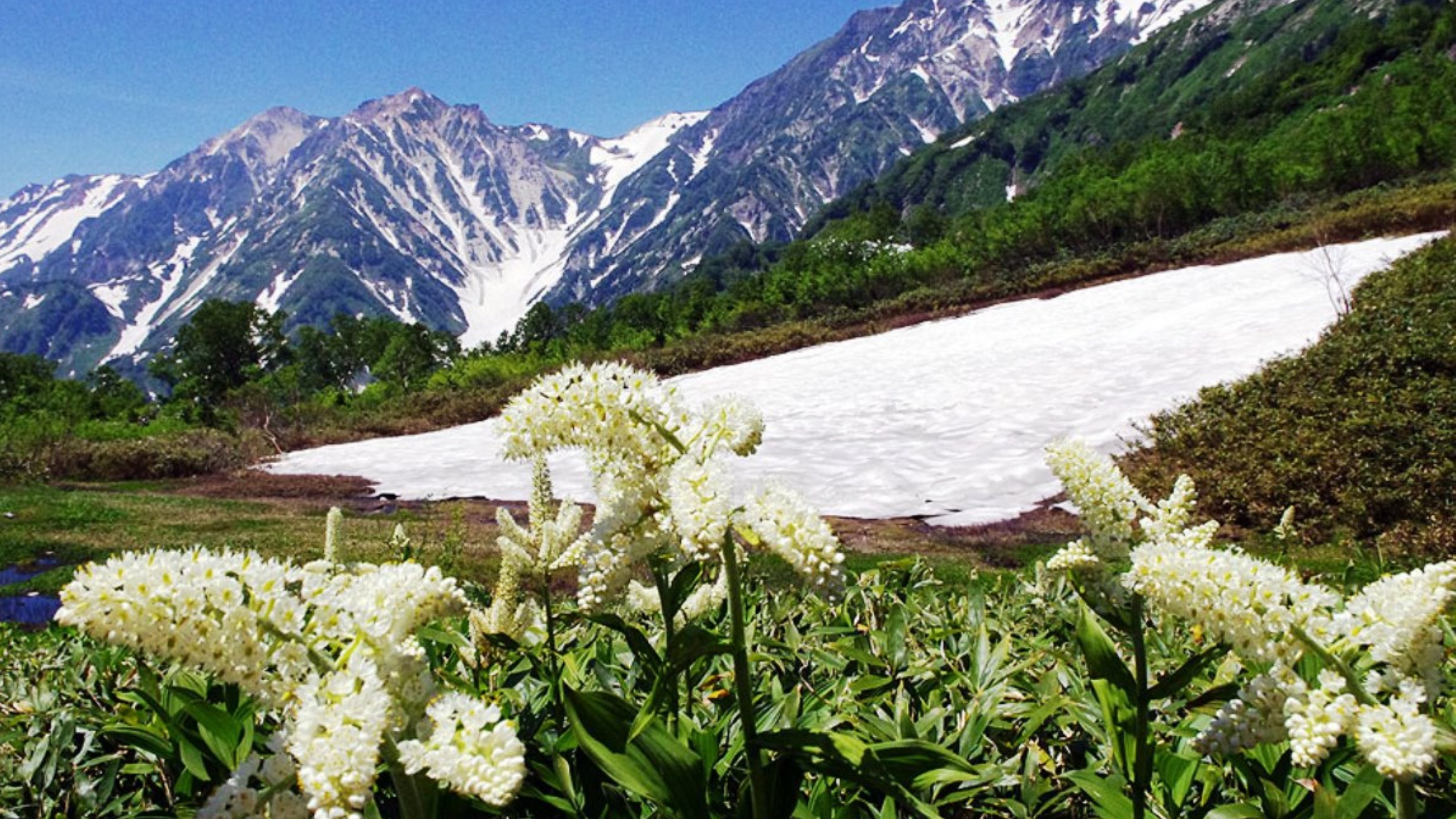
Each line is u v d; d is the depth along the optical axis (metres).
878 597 4.00
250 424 40.72
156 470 28.92
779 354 42.66
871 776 1.87
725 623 3.41
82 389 56.25
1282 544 7.90
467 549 11.87
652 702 1.85
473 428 34.75
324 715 1.38
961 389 24.95
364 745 1.34
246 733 2.22
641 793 1.87
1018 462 16.84
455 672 2.86
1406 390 12.23
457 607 1.63
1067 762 2.73
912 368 30.41
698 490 1.83
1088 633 1.91
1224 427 13.34
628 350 52.44
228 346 71.19
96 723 2.81
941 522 13.66
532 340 76.62
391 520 16.80
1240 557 1.64
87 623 1.38
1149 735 2.05
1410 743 1.41
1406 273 20.55
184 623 1.42
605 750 1.89
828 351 39.06
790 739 1.91
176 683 2.64
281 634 1.48
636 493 1.97
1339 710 1.49
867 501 15.49
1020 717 2.83
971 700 2.84
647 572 2.72
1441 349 13.06
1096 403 20.59
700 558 1.78
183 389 65.31
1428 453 10.52
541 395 1.96
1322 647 1.56
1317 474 10.98
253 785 1.50
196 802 2.34
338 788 1.31
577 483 19.62
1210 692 1.85
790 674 3.21
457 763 1.40
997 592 4.61
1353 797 1.71
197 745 2.21
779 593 1.99
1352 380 13.34
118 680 3.33
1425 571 1.52
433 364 61.12
